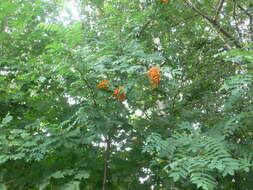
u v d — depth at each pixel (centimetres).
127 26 536
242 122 431
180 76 666
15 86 505
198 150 356
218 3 762
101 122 432
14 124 475
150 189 479
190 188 453
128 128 479
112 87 435
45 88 499
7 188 445
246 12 739
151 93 498
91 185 479
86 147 468
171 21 666
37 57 520
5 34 505
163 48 641
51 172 433
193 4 710
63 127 473
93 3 667
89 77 419
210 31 745
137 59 465
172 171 344
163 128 508
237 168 320
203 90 657
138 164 478
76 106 483
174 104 579
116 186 487
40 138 427
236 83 407
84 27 604
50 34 531
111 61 436
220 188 457
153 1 605
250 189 455
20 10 541
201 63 706
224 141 393
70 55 406
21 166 444
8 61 488
